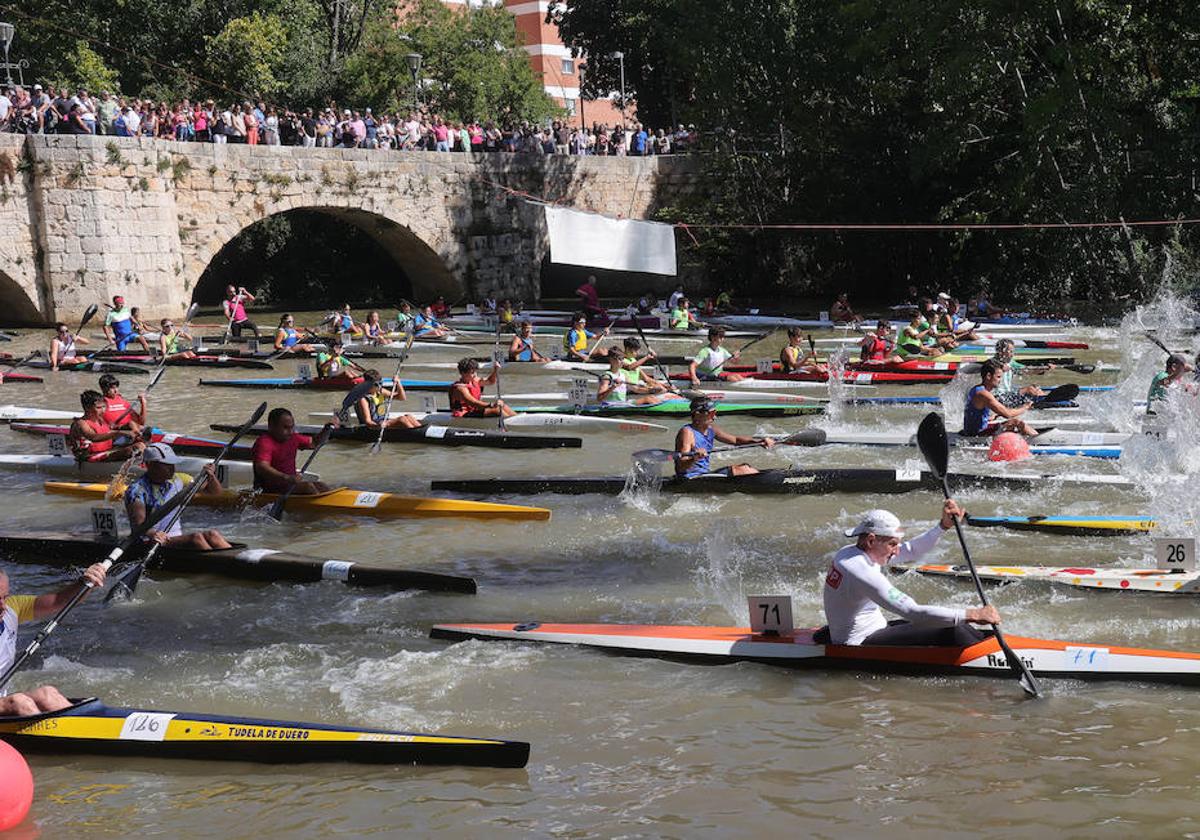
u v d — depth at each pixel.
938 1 34.97
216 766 7.27
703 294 46.94
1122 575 9.97
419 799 6.76
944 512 8.37
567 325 35.84
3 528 13.09
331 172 39.94
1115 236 36.31
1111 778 6.77
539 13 71.31
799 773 6.95
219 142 37.91
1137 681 8.02
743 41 42.47
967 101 37.81
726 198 45.62
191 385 24.11
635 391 19.28
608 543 12.02
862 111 42.75
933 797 6.62
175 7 47.09
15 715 7.57
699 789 6.79
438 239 42.84
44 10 45.84
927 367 22.44
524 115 56.00
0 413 20.08
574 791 6.81
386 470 15.73
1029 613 9.48
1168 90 37.28
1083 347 26.59
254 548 11.42
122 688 8.52
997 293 40.78
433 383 22.75
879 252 43.03
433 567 11.38
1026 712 7.65
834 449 16.11
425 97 52.28
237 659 9.05
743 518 12.77
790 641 8.53
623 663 8.71
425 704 8.08
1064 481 13.52
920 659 8.22
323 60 50.72
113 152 34.81
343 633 9.58
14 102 34.66
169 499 11.42
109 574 11.27
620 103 54.50
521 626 9.31
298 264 48.53
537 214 45.19
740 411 18.80
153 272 36.00
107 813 6.70
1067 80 33.97
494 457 16.41
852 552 8.30
